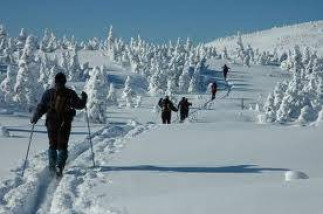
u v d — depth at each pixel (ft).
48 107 35.94
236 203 20.77
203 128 61.77
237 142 45.83
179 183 30.35
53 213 25.43
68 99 36.01
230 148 43.16
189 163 37.32
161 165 36.68
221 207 20.71
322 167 35.01
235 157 39.34
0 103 153.79
